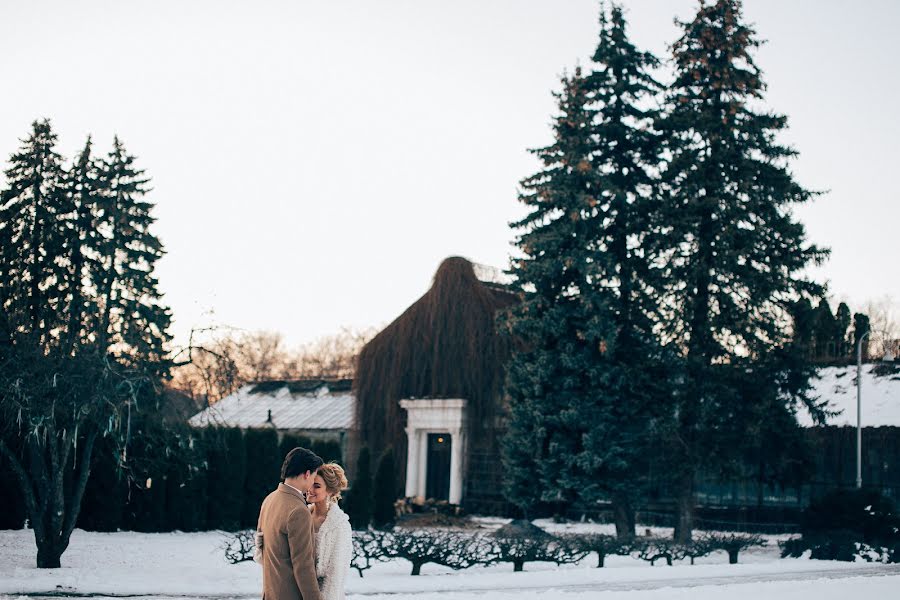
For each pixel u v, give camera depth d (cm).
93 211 4019
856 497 3022
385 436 4553
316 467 625
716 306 3253
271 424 5250
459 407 4331
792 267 3241
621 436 3338
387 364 4609
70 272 3816
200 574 1989
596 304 3325
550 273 3338
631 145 3478
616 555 2683
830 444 4038
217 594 1680
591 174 3319
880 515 2958
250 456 3506
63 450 2052
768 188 3247
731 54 3303
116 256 4031
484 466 4300
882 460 3909
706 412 3161
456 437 4334
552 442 3341
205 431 2784
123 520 3209
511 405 3547
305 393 5791
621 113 3484
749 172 3203
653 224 3316
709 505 4159
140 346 2194
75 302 2378
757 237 3206
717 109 3322
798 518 3300
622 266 3403
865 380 4431
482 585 1862
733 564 2538
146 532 3195
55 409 1984
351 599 1495
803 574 2278
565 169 3409
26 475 2044
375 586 1808
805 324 3353
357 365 4697
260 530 626
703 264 3184
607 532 3562
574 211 3288
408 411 4522
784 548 2945
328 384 5856
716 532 3631
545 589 1794
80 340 2147
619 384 3281
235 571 2058
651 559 2473
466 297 4484
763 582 1852
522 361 3547
